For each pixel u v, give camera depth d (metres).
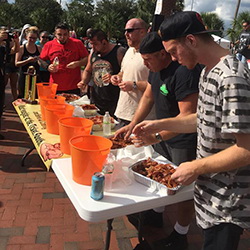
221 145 1.26
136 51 3.07
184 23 1.22
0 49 4.08
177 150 2.16
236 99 1.11
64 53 4.18
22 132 4.94
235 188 1.28
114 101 3.80
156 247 2.24
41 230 2.44
